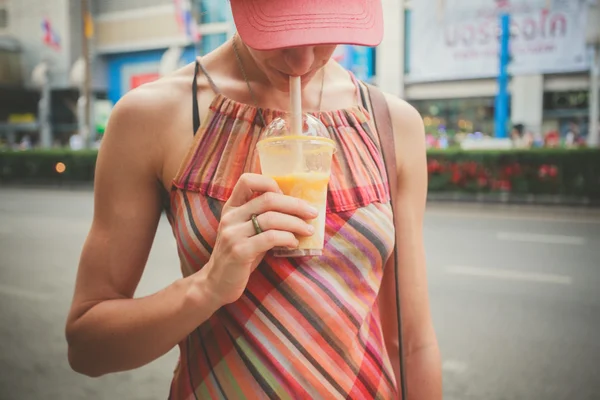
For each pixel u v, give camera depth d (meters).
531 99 22.97
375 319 1.10
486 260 6.73
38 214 11.64
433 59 23.94
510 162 12.28
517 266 6.42
